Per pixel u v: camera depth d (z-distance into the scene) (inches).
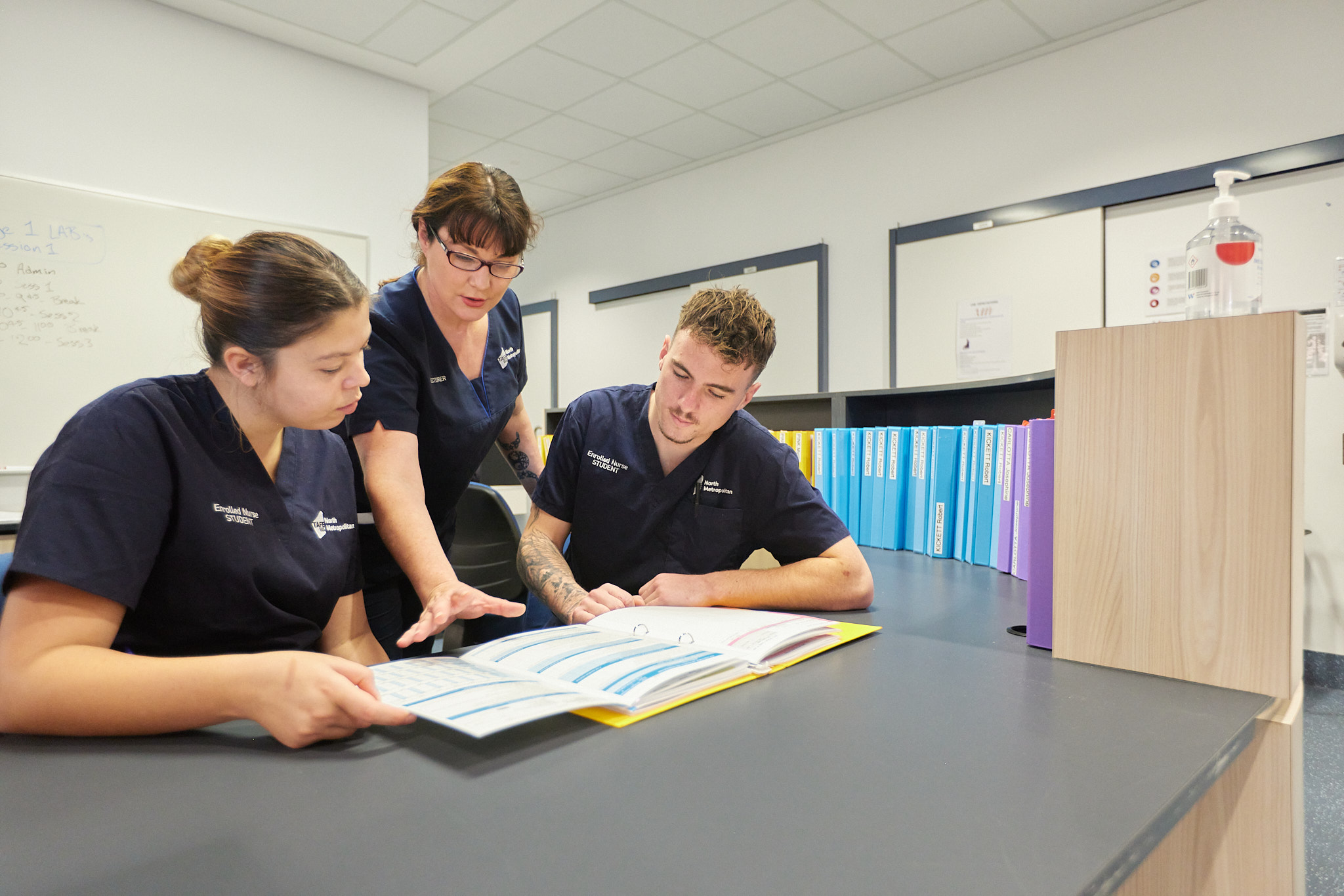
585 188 195.8
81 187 107.2
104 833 15.7
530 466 59.5
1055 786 18.2
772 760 19.7
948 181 140.0
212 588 28.7
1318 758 75.2
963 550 59.9
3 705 20.9
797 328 161.8
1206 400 26.6
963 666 29.1
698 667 25.4
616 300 201.6
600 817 16.4
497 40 123.2
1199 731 22.0
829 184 157.1
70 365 107.1
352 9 114.3
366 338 27.4
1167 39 115.0
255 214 122.0
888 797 17.5
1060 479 30.0
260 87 122.3
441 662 27.6
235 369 26.6
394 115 136.9
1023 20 117.0
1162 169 115.6
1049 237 127.6
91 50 107.7
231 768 19.0
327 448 35.3
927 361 142.5
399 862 14.5
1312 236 103.4
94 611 23.3
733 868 14.3
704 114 151.5
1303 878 27.4
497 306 52.0
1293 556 25.1
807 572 39.6
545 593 41.2
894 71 133.6
